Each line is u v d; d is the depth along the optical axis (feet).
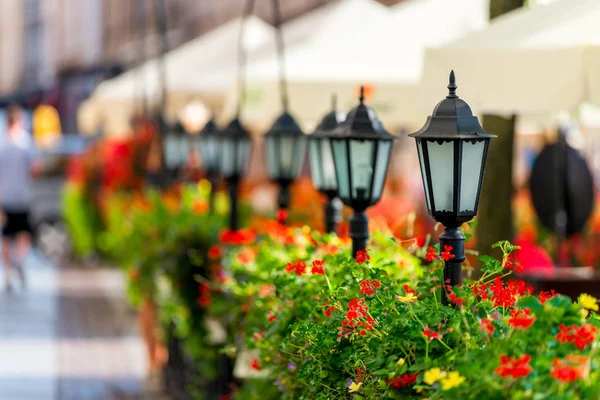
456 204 14.64
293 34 35.88
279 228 23.26
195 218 32.63
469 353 11.60
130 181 50.93
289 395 17.69
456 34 33.40
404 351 12.84
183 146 43.34
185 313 29.40
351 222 18.80
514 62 19.88
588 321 12.49
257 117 33.27
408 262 18.48
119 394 35.06
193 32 92.94
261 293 20.17
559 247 34.01
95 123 62.34
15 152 65.46
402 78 32.37
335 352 14.62
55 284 66.33
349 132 18.51
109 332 48.01
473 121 14.70
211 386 28.53
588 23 19.88
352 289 15.62
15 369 39.63
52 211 87.10
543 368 10.96
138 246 33.76
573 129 44.50
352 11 34.35
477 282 13.99
